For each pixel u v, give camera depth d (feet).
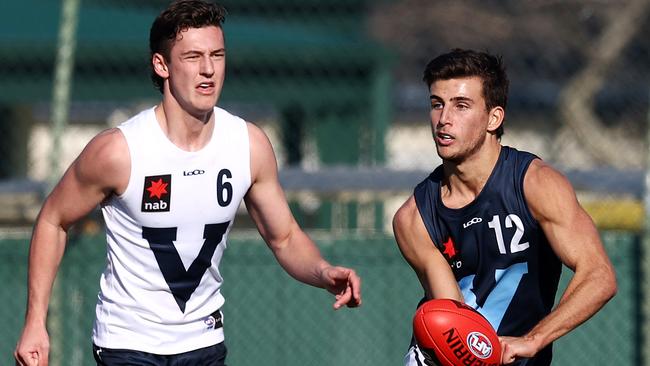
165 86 51.75
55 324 81.92
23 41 129.49
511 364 53.06
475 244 51.78
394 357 87.35
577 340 85.87
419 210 53.01
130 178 51.93
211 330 56.34
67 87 83.51
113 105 162.20
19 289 86.63
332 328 87.56
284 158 140.46
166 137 52.01
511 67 169.68
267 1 140.97
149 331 54.54
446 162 51.83
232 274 87.56
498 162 51.06
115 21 136.05
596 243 49.39
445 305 48.32
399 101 173.68
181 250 53.57
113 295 54.75
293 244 56.34
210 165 52.70
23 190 97.30
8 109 156.56
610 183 92.43
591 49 171.94
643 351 84.69
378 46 134.21
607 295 48.11
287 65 132.36
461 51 50.96
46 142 167.94
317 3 139.23
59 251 54.65
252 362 87.56
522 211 50.60
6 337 86.48
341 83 133.39
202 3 50.88
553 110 172.24
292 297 87.66
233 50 130.21
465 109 49.80
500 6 177.27
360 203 112.16
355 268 87.25
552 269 52.34
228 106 149.18
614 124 172.24
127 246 53.72
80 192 53.06
